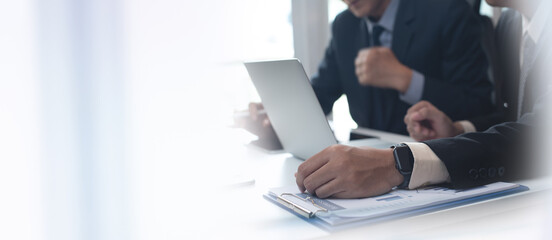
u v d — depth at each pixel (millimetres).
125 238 467
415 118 1206
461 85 1677
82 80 427
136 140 461
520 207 658
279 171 943
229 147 1045
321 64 2078
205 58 477
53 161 423
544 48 814
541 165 750
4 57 406
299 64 855
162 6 451
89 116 435
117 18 436
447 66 1720
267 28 2141
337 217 594
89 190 443
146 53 448
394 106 1795
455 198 664
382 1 1815
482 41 1670
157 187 500
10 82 408
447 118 1204
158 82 460
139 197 477
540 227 626
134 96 450
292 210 658
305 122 944
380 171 694
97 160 441
